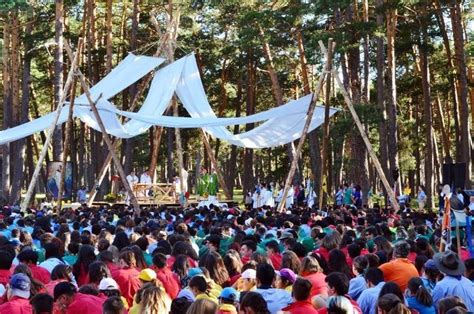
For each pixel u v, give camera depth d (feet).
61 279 29.91
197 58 176.24
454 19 128.36
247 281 28.89
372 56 165.68
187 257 33.63
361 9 149.38
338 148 155.43
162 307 22.89
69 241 43.83
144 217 63.82
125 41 162.81
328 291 26.73
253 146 103.91
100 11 176.86
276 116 88.69
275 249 38.81
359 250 38.19
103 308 21.99
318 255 36.70
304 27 131.34
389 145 121.39
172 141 178.09
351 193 119.14
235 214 70.03
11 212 76.23
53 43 137.49
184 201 109.29
